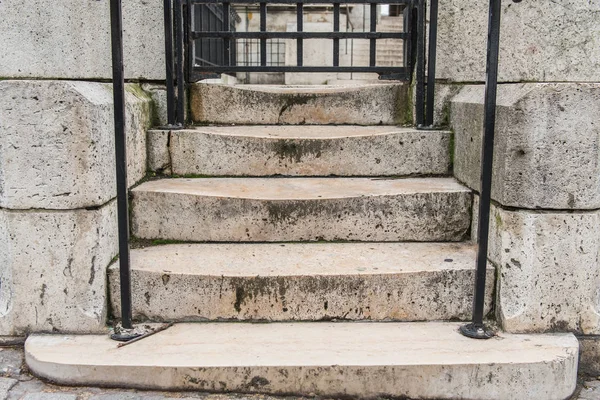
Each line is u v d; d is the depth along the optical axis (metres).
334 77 8.29
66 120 2.40
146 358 2.28
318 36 3.79
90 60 2.92
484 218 2.38
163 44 3.59
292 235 2.97
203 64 5.21
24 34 2.83
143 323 2.58
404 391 2.24
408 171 3.43
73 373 2.26
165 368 2.23
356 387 2.24
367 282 2.56
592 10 2.59
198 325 2.56
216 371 2.23
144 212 2.95
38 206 2.44
